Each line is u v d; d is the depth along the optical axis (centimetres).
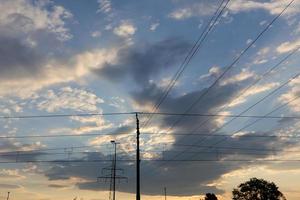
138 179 4275
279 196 11375
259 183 11425
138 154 4369
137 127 4466
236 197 11650
